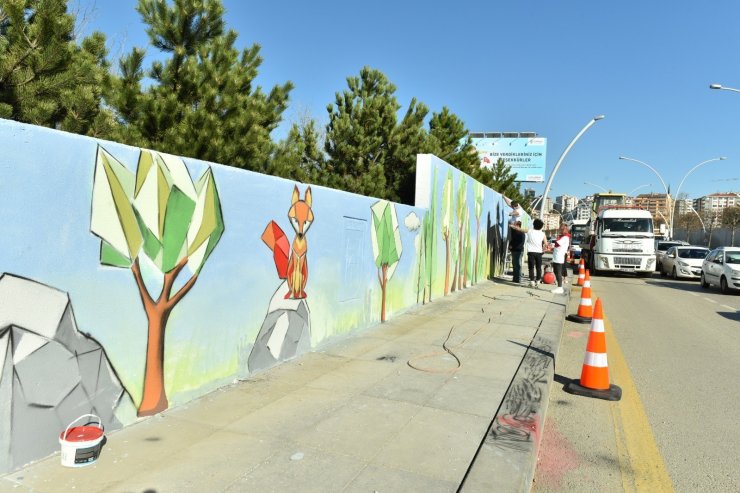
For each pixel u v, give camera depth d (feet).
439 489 10.30
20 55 17.54
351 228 23.41
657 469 13.29
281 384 16.33
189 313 14.16
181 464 10.82
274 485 10.19
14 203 9.68
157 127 21.83
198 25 23.54
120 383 12.19
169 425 12.72
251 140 24.85
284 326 18.60
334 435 12.65
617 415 17.12
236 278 15.93
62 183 10.54
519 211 51.57
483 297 39.47
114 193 11.73
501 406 14.99
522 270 73.20
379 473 10.85
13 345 9.86
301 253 19.43
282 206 18.02
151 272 12.84
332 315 22.06
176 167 13.41
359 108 39.60
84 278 11.13
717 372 22.80
